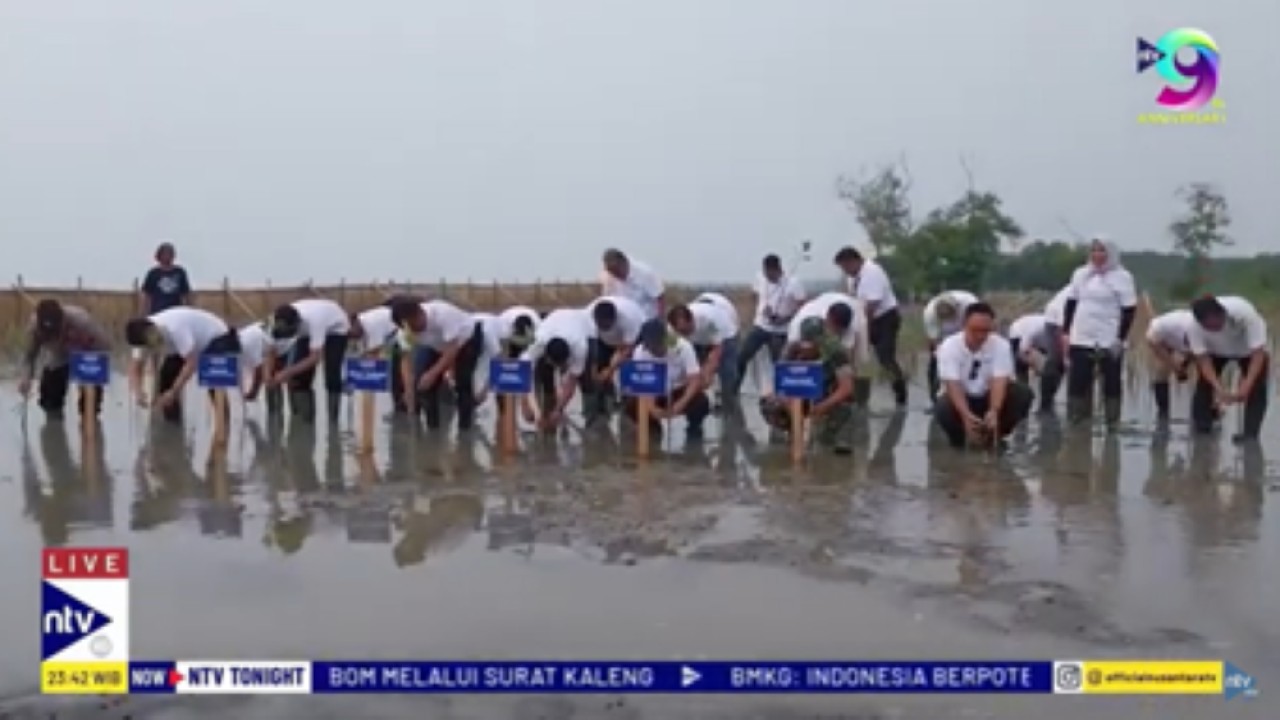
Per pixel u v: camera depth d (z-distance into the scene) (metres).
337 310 11.45
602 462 8.83
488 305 32.75
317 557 6.04
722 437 10.07
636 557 5.99
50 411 11.43
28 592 5.51
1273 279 20.31
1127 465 8.60
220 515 7.03
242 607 5.22
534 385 11.67
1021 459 8.90
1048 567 5.75
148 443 9.85
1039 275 24.36
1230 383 12.77
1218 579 5.53
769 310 12.51
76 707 4.21
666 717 4.07
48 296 23.02
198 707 4.20
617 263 12.03
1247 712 4.07
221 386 9.54
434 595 5.38
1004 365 9.12
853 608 5.14
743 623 4.95
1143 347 14.88
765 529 6.56
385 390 9.14
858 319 11.42
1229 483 7.90
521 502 7.31
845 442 9.77
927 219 25.11
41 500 7.49
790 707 4.15
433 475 8.28
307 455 9.20
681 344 9.73
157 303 13.24
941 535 6.40
